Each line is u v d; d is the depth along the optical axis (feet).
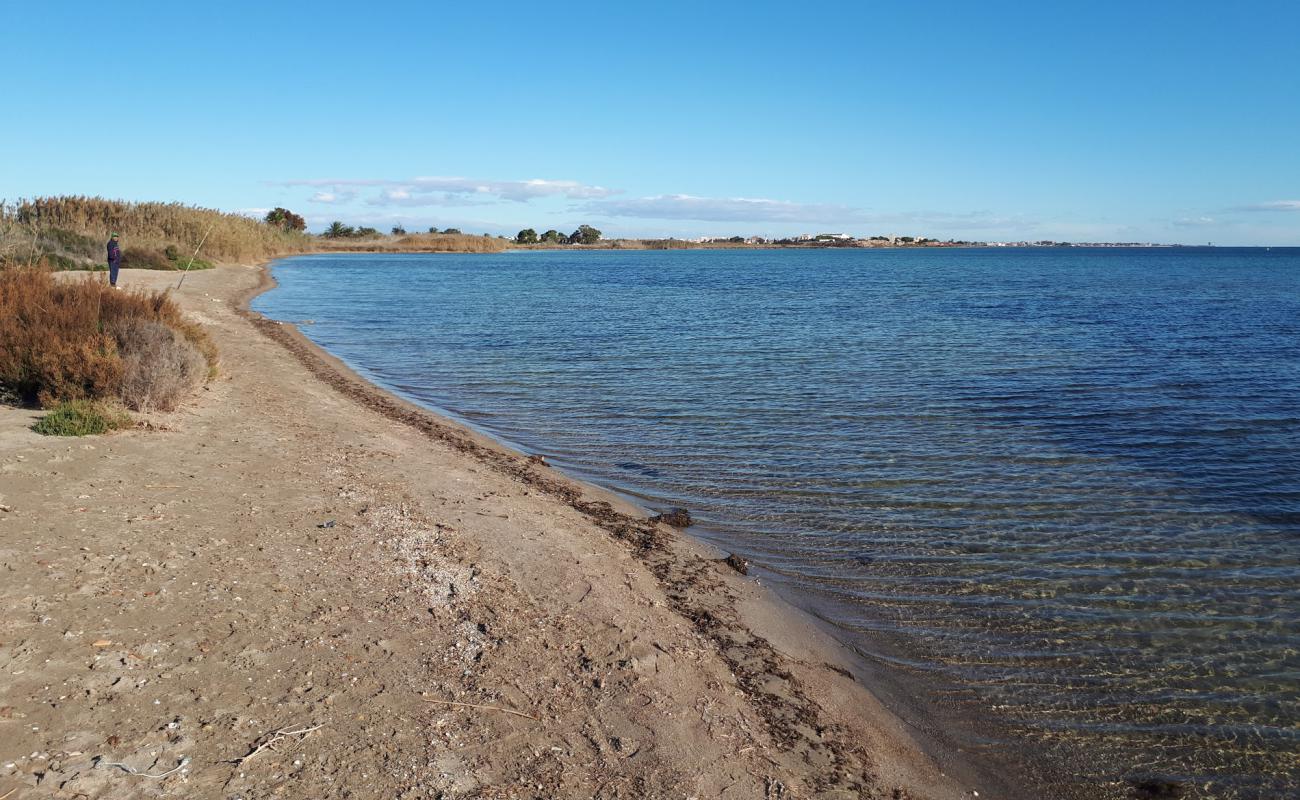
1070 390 56.13
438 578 21.65
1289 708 18.88
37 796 11.82
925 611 23.56
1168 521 30.86
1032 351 76.18
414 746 14.20
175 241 168.04
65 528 21.35
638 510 31.65
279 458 31.50
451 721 15.14
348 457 33.45
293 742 13.85
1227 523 30.68
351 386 54.95
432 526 25.84
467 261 338.13
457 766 13.82
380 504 27.40
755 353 74.54
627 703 16.80
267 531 23.29
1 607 16.94
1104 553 27.81
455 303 129.29
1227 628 22.63
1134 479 36.04
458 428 44.60
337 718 14.71
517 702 16.16
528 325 98.78
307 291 148.46
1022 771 16.62
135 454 28.96
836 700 18.66
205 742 13.57
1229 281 220.84
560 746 14.92
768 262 408.05
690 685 18.08
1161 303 138.21
